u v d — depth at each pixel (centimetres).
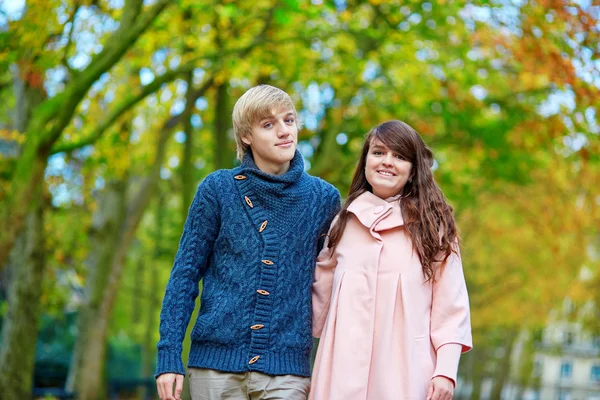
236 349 410
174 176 2080
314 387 416
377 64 1360
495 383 3628
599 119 1122
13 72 1312
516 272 2708
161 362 406
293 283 421
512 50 1113
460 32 1298
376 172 435
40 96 1305
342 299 420
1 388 1329
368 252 425
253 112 421
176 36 1309
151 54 1345
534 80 1363
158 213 2289
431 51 1362
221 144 1352
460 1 1167
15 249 1380
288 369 410
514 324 3231
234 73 1201
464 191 1658
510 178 1605
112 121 1056
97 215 1845
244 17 1242
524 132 1412
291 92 1504
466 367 3847
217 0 1145
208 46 1279
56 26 1041
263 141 422
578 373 7438
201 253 426
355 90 1395
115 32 982
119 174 1520
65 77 1301
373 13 1405
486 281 2809
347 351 411
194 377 416
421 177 433
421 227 424
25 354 1346
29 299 1359
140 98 1061
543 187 1800
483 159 1531
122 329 3481
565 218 1772
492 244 2531
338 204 448
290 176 424
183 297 418
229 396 408
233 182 427
